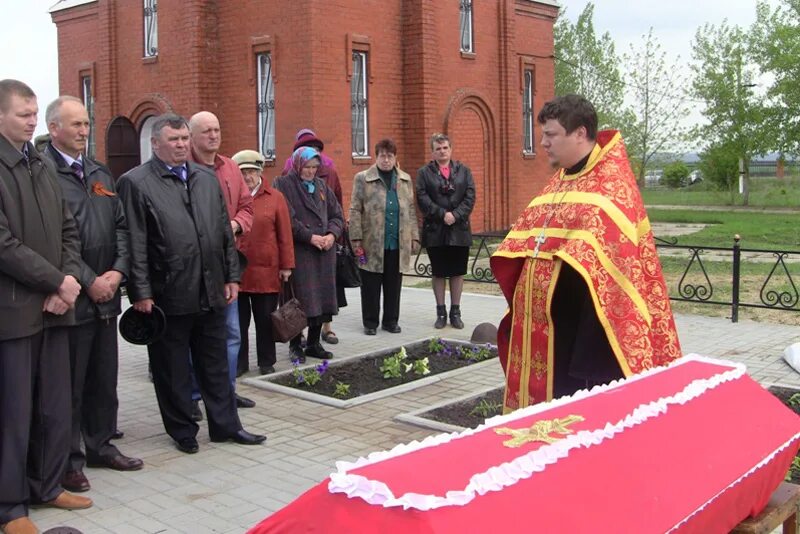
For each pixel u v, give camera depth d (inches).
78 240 191.3
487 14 784.3
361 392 286.5
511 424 103.9
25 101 171.2
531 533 82.1
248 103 673.0
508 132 807.1
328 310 329.4
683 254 691.4
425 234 386.0
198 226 218.5
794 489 132.7
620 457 99.9
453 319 394.3
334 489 81.0
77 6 830.5
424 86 705.0
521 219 162.2
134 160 680.4
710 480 106.1
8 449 171.6
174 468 213.2
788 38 1195.9
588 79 1346.0
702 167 1357.0
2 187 169.0
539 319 152.5
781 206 1268.5
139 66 740.0
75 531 164.2
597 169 151.0
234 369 261.1
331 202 334.3
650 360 141.9
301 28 635.5
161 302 216.4
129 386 301.1
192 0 676.7
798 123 1221.7
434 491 80.9
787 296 467.8
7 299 169.3
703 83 1272.1
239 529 176.1
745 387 132.3
